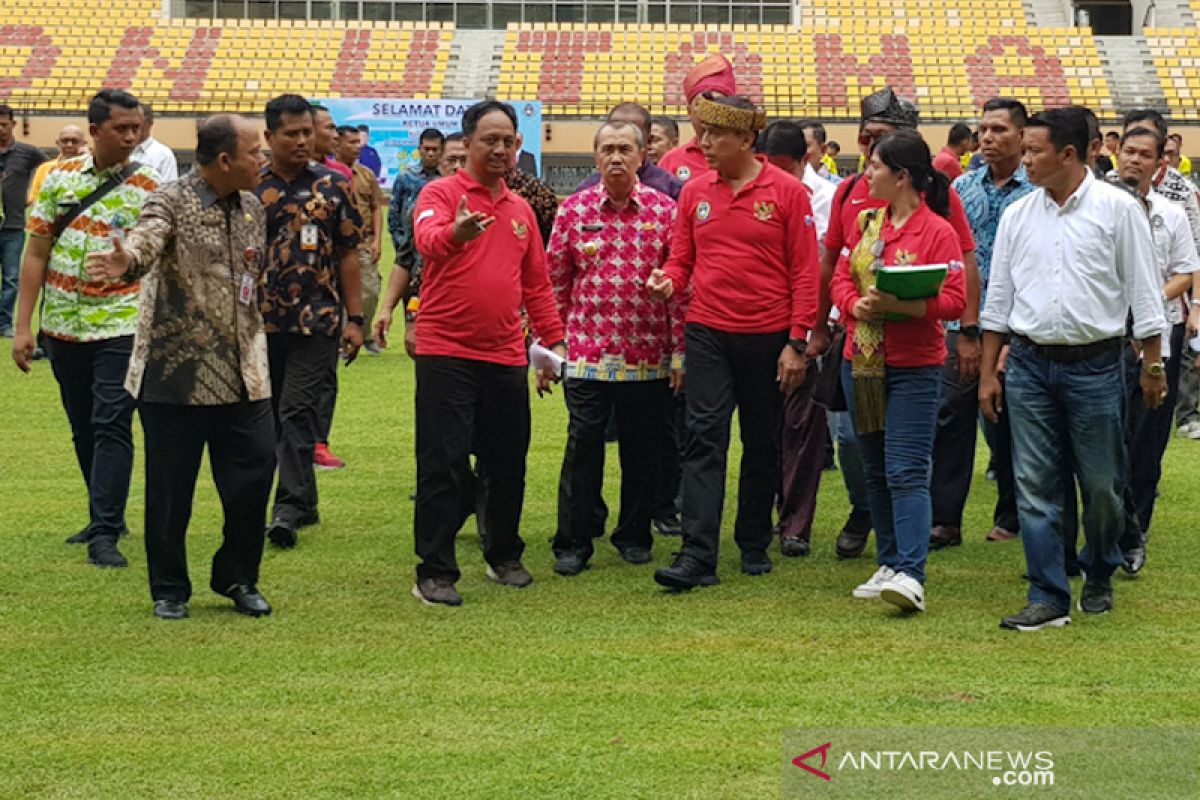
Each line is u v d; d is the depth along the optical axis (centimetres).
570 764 423
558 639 553
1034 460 573
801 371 636
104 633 559
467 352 608
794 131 733
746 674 508
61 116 3033
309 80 3136
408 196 957
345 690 490
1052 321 563
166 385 568
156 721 460
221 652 534
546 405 1174
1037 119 562
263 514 589
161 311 569
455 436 609
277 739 444
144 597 614
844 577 661
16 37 3198
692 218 641
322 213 720
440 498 610
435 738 444
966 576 662
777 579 656
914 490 591
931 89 3159
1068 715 466
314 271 721
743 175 635
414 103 2808
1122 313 568
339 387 1241
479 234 573
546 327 642
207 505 807
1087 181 566
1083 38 3272
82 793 402
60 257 663
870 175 599
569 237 670
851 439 675
